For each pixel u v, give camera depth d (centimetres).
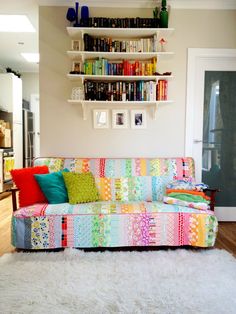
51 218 221
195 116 315
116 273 189
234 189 325
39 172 258
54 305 153
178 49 306
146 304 153
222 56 310
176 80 308
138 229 224
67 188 247
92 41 281
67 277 183
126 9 301
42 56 301
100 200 265
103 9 300
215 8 305
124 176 275
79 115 305
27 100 632
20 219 221
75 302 155
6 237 265
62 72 302
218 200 324
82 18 277
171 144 312
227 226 305
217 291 167
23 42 437
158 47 296
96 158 290
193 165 286
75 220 221
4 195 462
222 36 308
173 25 305
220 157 321
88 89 285
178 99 310
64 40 300
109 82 295
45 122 305
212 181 322
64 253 219
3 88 519
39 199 246
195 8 304
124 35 291
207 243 226
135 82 291
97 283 176
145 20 280
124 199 268
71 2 296
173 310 149
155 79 292
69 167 277
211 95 316
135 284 175
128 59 298
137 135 310
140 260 210
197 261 209
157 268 197
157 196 272
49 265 201
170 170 280
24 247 222
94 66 283
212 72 314
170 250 230
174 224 226
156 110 303
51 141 306
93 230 223
